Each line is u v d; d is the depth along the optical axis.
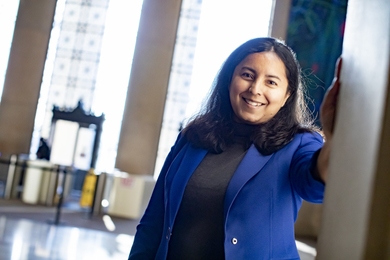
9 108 15.98
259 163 1.77
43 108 17.05
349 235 1.05
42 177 13.27
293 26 13.48
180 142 2.06
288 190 1.75
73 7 17.59
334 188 1.19
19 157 13.55
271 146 1.78
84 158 13.44
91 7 17.52
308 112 1.92
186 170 1.88
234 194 1.73
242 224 1.72
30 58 16.09
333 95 1.33
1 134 15.89
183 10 16.80
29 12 16.19
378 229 0.97
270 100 1.81
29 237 7.91
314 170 1.57
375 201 0.97
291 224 1.77
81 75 17.31
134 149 15.30
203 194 1.81
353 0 1.27
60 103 17.27
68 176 13.71
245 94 1.83
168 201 1.90
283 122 1.83
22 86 16.05
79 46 17.47
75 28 17.55
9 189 13.39
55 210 12.24
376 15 1.07
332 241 1.15
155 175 16.06
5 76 16.06
